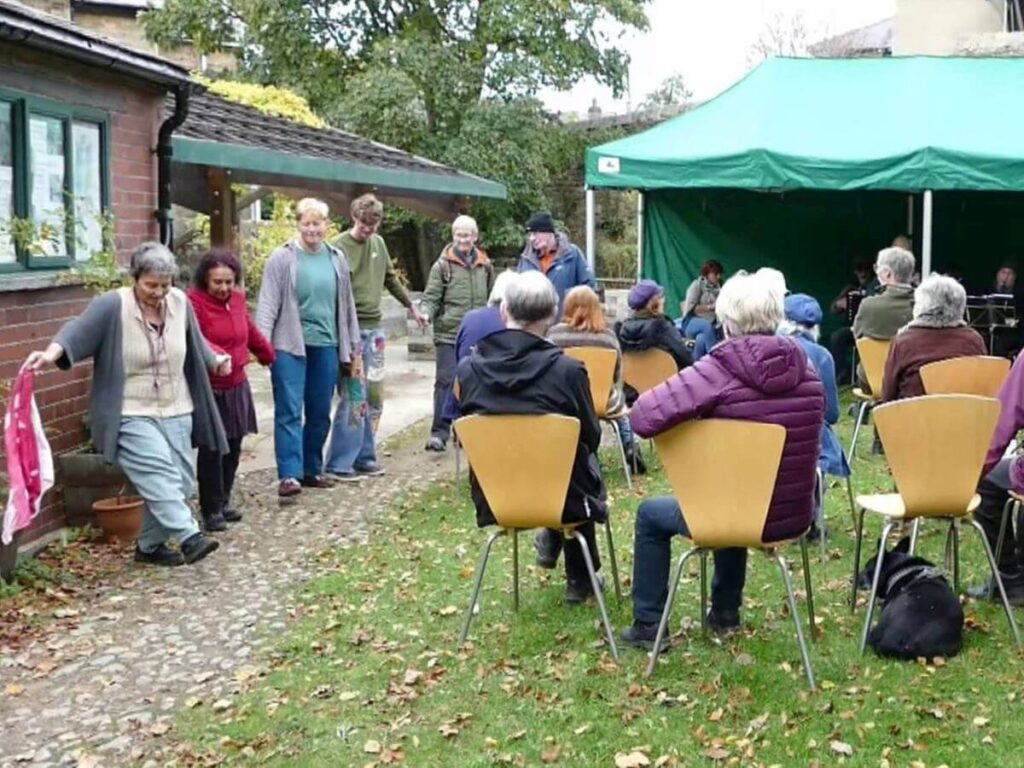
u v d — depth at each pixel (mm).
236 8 21844
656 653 3928
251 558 5734
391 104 20672
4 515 5016
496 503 4199
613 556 4746
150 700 3982
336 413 7598
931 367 5375
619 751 3436
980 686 3809
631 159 10656
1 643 4527
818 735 3480
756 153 10117
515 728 3627
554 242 8039
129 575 5457
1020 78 11820
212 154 7305
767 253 13281
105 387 5332
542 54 21906
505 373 4121
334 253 7207
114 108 6516
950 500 4145
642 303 7219
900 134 10383
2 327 5410
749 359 3719
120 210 6637
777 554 3912
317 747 3559
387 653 4344
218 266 6156
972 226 12953
